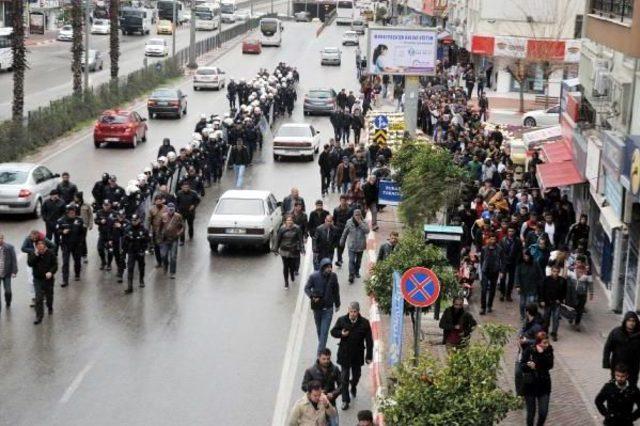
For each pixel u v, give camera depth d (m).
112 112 47.19
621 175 23.25
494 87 72.19
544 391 16.02
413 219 27.48
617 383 14.91
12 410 17.31
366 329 17.70
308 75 82.62
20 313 23.09
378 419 16.50
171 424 16.91
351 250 26.20
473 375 12.70
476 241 25.97
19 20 44.09
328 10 193.62
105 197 29.55
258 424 17.00
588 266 23.78
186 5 151.50
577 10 68.31
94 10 125.25
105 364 19.77
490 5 69.31
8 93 62.59
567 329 22.91
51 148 46.28
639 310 22.52
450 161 27.98
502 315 23.58
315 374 15.16
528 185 33.84
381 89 69.88
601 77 27.78
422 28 45.56
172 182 34.00
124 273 26.75
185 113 59.41
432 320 22.78
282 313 23.56
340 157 37.78
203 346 21.03
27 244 22.33
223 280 26.39
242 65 88.44
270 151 48.12
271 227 29.44
